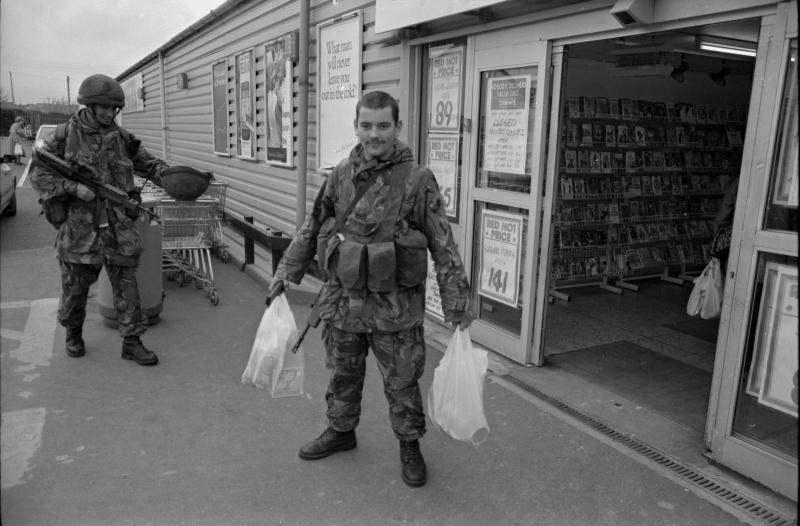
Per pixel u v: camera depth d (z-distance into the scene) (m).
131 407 3.58
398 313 2.63
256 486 2.81
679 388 4.02
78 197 3.82
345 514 2.62
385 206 2.56
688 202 7.15
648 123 6.64
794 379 2.72
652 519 2.63
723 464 3.02
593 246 6.43
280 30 7.51
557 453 3.15
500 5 3.94
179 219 5.95
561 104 3.89
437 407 2.60
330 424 3.05
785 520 2.62
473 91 4.50
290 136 7.34
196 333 4.95
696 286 4.60
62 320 4.18
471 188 4.63
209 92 10.91
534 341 4.30
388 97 2.52
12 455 2.98
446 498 2.75
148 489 2.76
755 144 2.72
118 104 3.90
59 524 2.49
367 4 5.58
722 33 4.22
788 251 2.64
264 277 6.67
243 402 3.68
